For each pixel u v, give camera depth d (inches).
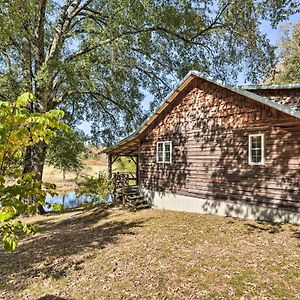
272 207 431.8
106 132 903.1
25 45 694.5
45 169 1941.4
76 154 795.4
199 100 550.9
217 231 406.0
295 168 406.3
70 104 845.2
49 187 167.5
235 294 231.6
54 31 730.8
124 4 575.8
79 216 642.8
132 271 290.7
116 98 807.1
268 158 437.7
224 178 502.9
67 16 696.4
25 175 156.4
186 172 576.7
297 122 399.9
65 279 293.7
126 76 754.2
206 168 535.2
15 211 138.9
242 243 347.9
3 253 414.0
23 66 701.3
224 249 330.3
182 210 581.3
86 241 423.2
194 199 557.0
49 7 724.0
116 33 595.5
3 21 560.4
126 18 588.7
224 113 504.7
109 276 285.7
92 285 270.8
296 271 263.3
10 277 317.4
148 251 341.4
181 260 305.9
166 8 583.5
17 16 565.6
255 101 454.6
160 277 270.5
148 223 489.4
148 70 761.0
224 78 710.5
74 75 611.8
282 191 420.2
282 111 389.7
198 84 552.7
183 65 695.1
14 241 146.4
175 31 626.8
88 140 871.1
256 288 238.1
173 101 606.9
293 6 418.3
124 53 652.7
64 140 737.6
